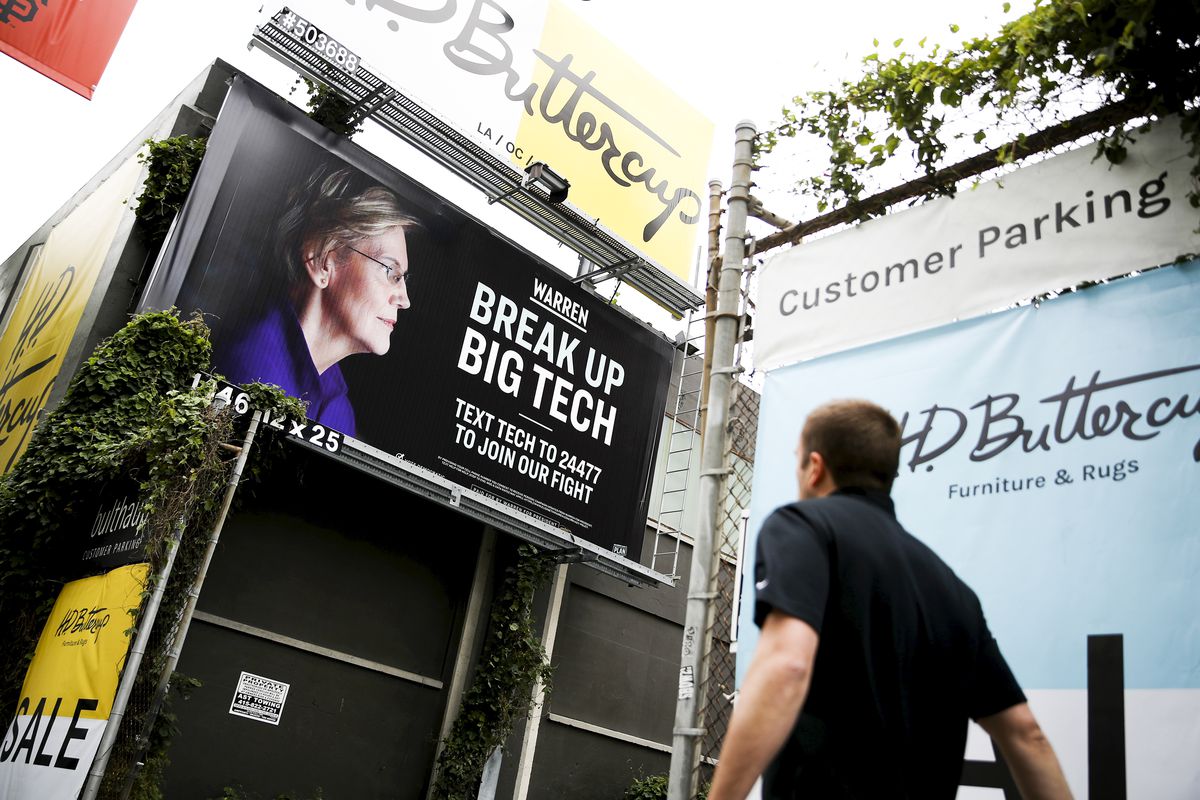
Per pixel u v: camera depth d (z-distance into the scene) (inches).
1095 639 103.8
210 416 276.8
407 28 458.3
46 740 254.4
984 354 126.7
